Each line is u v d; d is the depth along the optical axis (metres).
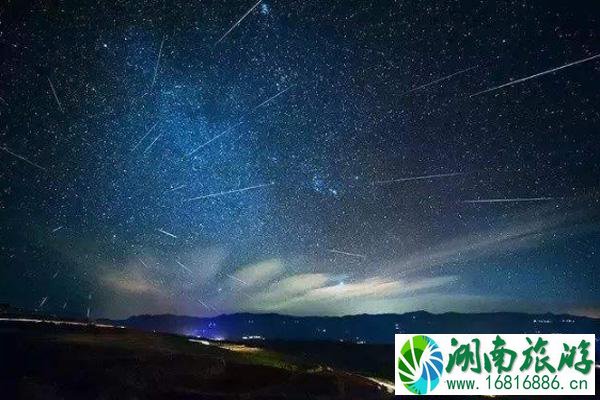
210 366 12.82
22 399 10.65
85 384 11.40
